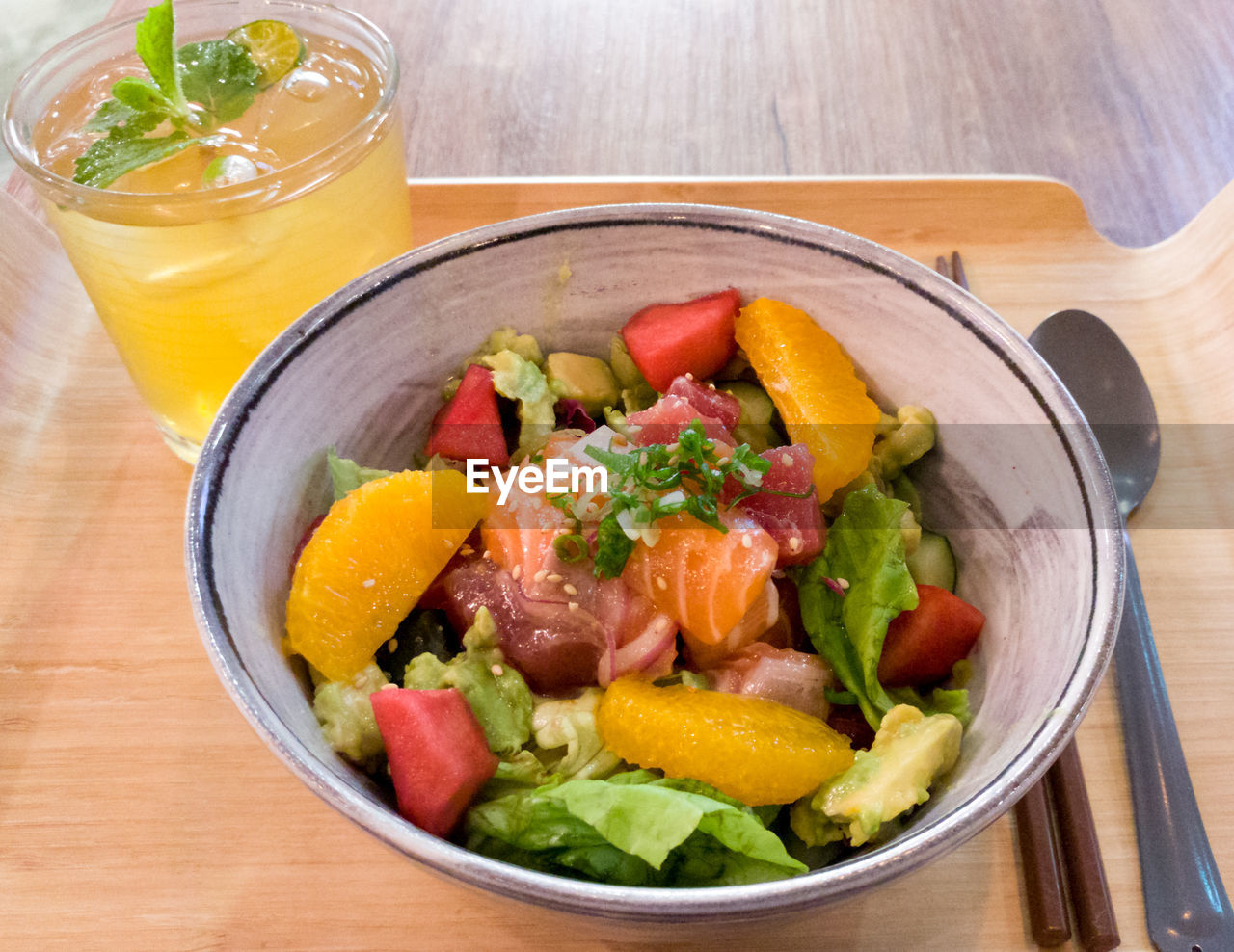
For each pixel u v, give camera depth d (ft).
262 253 1.31
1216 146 1.92
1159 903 1.21
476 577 1.25
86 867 1.23
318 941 1.20
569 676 1.24
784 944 1.20
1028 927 1.21
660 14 2.08
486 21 2.05
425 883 1.22
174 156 1.35
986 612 1.28
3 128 1.33
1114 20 2.14
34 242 1.55
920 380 1.32
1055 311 1.55
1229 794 1.28
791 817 1.19
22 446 1.45
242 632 1.16
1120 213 1.83
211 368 1.37
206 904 1.22
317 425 1.27
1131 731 1.29
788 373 1.31
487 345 1.36
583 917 1.07
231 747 1.28
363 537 1.22
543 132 1.86
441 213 1.62
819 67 1.98
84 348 1.52
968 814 1.08
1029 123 1.93
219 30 1.47
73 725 1.29
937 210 1.62
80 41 1.42
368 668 1.21
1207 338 1.53
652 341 1.34
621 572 1.23
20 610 1.35
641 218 1.32
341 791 1.08
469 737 1.18
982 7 2.15
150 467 1.44
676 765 1.17
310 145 1.36
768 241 1.32
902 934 1.21
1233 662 1.34
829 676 1.26
